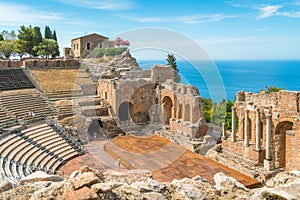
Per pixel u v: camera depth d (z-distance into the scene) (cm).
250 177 3177
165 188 955
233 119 3788
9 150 3159
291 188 906
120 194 855
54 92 5262
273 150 3388
